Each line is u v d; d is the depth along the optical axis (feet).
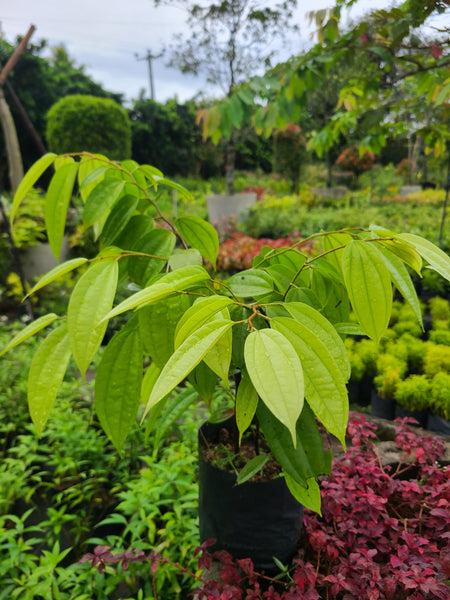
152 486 5.75
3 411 8.41
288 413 1.59
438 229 20.95
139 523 5.31
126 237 3.40
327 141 12.67
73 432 7.36
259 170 67.82
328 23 7.61
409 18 6.57
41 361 2.61
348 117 11.28
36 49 51.31
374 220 26.23
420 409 8.14
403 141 35.70
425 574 3.58
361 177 60.18
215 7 23.52
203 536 4.46
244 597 4.08
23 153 52.80
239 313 2.98
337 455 5.71
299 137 42.32
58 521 5.68
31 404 2.54
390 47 7.39
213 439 4.60
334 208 37.11
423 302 14.98
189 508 5.92
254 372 1.73
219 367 2.19
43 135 52.39
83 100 34.22
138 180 3.58
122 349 2.89
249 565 3.83
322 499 4.68
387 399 8.95
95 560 4.08
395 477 5.71
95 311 2.45
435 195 37.09
